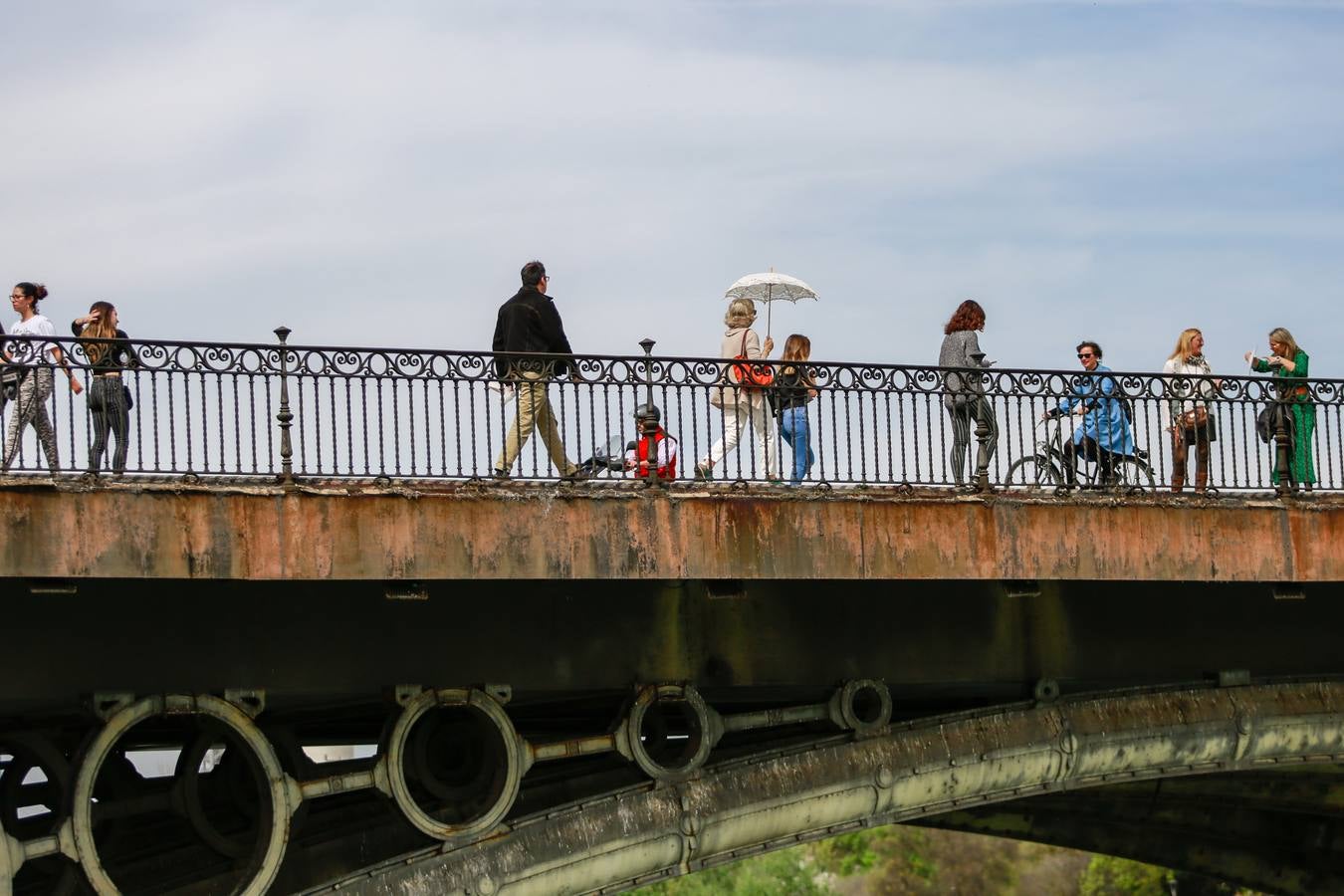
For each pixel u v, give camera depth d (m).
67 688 22.42
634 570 23.67
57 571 21.34
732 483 24.53
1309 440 27.97
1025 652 27.39
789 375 25.56
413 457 23.56
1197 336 28.80
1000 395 26.45
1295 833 39.97
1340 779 36.38
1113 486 26.42
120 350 22.81
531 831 24.59
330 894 23.69
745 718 25.84
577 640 25.02
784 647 26.06
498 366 24.14
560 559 23.39
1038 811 38.75
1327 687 29.17
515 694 25.17
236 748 24.41
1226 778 36.34
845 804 26.33
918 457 25.86
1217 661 28.58
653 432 24.22
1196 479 27.83
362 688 23.83
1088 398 26.98
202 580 23.12
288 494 22.42
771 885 72.62
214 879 24.58
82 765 22.33
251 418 23.00
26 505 21.30
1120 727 27.86
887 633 26.62
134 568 21.66
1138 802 37.78
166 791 24.28
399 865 23.97
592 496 23.59
